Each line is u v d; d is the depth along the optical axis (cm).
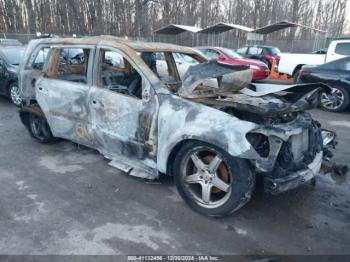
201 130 291
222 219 312
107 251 264
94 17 2644
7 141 527
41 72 466
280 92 364
